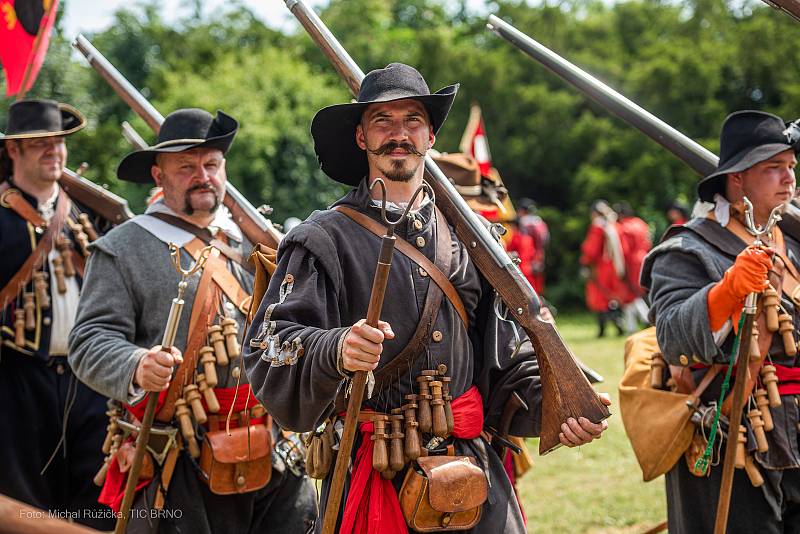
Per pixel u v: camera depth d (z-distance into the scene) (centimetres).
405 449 295
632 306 1505
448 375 303
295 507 395
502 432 322
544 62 415
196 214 396
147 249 386
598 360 1174
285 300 290
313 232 297
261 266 314
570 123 2395
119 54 2631
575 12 2830
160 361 337
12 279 462
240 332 387
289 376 281
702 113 2297
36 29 441
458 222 312
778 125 378
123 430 384
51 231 474
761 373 369
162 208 397
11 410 455
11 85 447
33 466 458
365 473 297
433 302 300
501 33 421
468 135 802
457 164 521
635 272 1498
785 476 373
